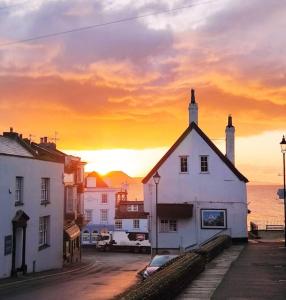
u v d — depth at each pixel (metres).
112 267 39.78
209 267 21.39
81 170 53.88
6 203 28.48
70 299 19.22
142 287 11.59
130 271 35.22
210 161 40.34
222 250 29.44
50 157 39.88
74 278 29.17
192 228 39.97
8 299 19.33
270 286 15.94
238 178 40.00
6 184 28.53
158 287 11.92
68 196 46.53
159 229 40.38
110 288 23.09
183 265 15.88
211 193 40.12
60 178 38.81
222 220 39.78
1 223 27.75
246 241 39.50
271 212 169.38
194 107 40.91
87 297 19.75
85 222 54.94
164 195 40.47
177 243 39.97
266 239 43.62
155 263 22.27
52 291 21.98
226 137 43.50
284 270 20.27
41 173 34.50
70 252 44.88
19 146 34.00
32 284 25.62
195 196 40.19
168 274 13.71
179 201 40.25
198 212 40.06
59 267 37.84
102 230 81.19
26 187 31.66
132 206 81.50
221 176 40.12
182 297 14.01
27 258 31.55
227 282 16.83
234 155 43.28
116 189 82.50
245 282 16.81
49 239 36.19
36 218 33.31
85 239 81.75
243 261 23.89
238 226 39.69
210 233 39.75
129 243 67.06
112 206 81.88
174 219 40.16
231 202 39.88
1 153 27.92
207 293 14.66
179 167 40.59
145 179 40.91
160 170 40.72
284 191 34.00
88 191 82.56
